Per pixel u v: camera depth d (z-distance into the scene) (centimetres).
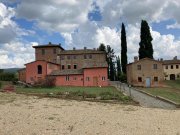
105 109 2853
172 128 1933
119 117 2372
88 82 7806
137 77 7769
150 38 8894
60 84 7856
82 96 4016
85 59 9725
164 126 2002
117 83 8812
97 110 2767
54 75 7938
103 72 7819
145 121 2197
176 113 2647
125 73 9819
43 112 2570
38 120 2175
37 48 10094
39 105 3058
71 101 3500
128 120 2233
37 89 5825
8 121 2123
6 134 1728
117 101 3584
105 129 1888
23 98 3725
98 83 7794
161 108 3098
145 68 7788
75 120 2198
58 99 3688
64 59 9719
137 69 7794
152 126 1998
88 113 2561
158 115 2508
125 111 2741
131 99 3806
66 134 1744
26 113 2502
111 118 2317
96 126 1980
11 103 3186
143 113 2625
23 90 5359
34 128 1894
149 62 7800
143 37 8900
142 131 1838
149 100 4022
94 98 3872
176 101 3747
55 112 2583
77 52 9825
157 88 7100
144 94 5050
